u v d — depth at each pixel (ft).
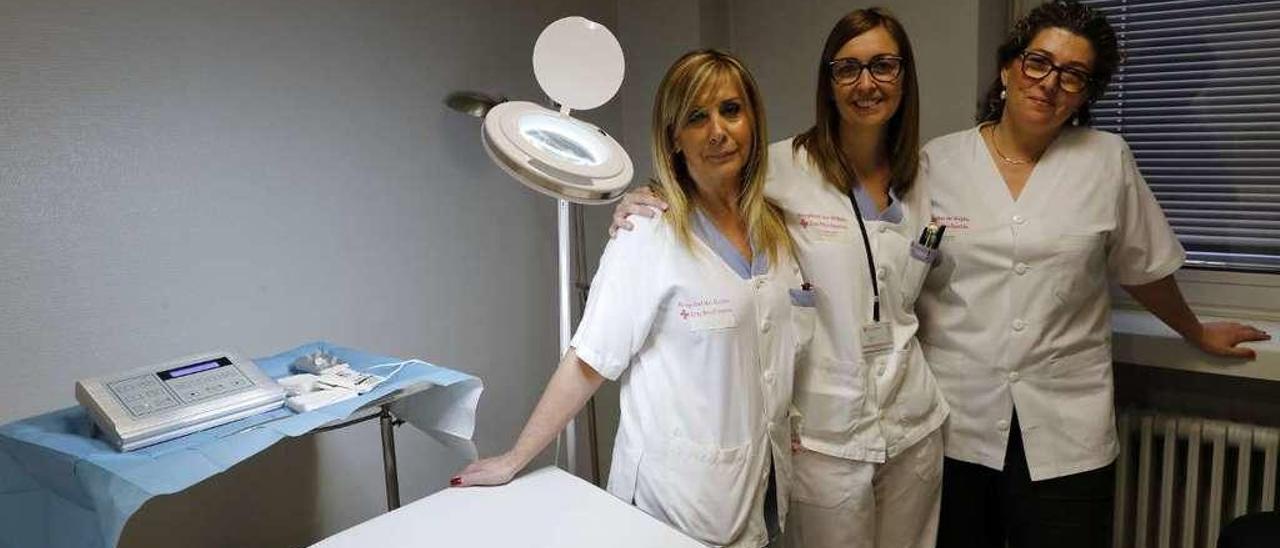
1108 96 7.41
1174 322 6.14
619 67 4.88
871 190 5.54
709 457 4.72
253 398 4.46
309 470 6.41
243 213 5.74
